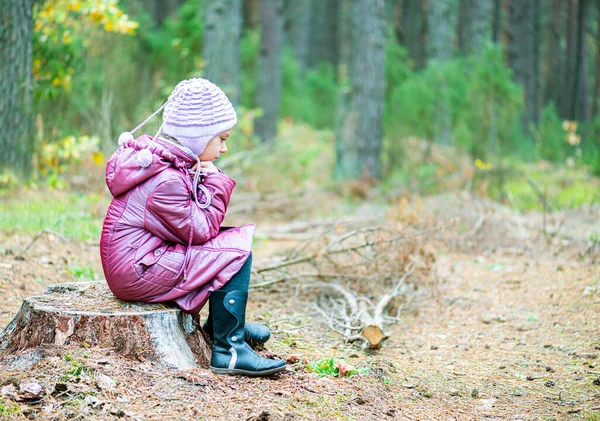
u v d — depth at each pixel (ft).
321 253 19.44
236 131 40.83
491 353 15.40
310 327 16.79
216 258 11.38
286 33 115.44
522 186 41.68
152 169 11.07
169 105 11.51
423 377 13.46
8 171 24.77
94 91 35.01
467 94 42.83
